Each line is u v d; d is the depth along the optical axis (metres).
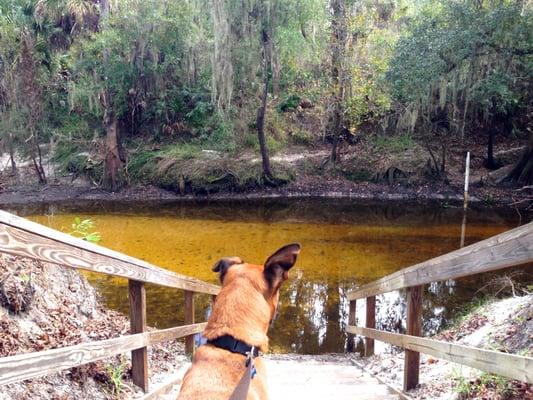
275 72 24.31
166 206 24.20
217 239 16.89
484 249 2.83
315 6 22.36
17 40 26.73
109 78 25.73
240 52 22.95
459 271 3.21
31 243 2.47
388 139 28.06
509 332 4.90
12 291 4.50
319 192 26.28
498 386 3.60
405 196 25.44
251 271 2.68
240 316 2.45
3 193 26.12
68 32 29.48
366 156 27.58
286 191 26.42
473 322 6.24
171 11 25.30
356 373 6.44
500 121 28.53
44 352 2.61
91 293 6.82
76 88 25.91
